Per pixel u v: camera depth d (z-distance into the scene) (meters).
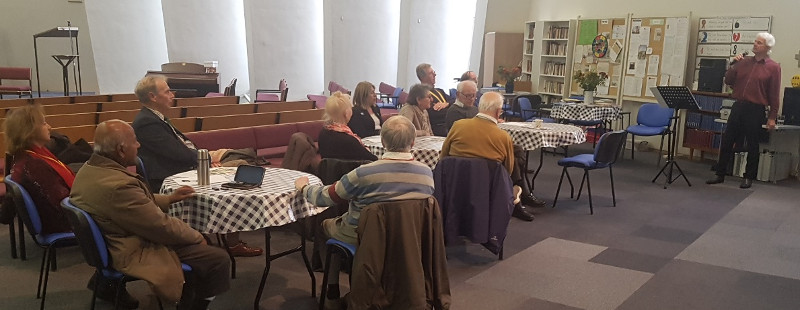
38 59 13.63
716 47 7.83
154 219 2.43
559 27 9.72
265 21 11.02
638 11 8.69
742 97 6.30
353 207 2.79
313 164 3.84
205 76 9.97
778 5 7.18
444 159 3.60
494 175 3.65
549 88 10.01
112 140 2.46
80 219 2.38
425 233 2.63
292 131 5.69
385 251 2.56
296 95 11.66
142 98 3.84
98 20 11.85
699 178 6.77
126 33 12.21
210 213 2.72
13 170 3.01
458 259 3.96
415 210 2.59
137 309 3.08
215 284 2.68
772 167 6.59
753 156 6.37
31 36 13.56
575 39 9.40
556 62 9.99
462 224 3.65
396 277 2.58
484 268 3.80
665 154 8.32
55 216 2.97
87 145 4.20
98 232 2.42
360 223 2.54
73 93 13.68
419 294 2.56
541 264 3.89
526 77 10.55
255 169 3.03
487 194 3.63
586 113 7.69
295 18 11.28
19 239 3.74
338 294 3.08
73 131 4.84
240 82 12.44
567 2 9.86
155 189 3.81
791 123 6.61
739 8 7.57
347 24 10.89
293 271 3.66
